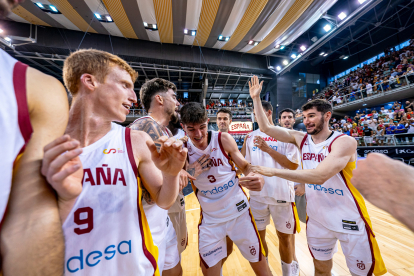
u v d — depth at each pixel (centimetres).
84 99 67
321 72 1509
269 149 186
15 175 40
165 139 62
